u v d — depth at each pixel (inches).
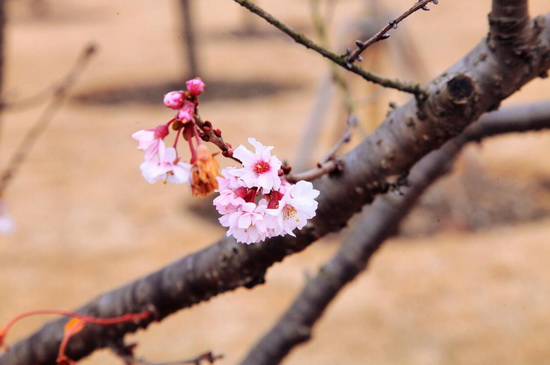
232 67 879.7
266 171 49.9
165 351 304.3
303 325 116.0
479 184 459.8
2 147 589.6
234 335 315.6
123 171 536.1
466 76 66.1
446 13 1171.3
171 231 428.8
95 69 887.7
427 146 68.2
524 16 65.2
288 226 50.1
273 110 685.9
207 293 74.4
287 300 343.3
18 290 362.3
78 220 447.8
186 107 48.1
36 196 486.6
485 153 526.0
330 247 392.8
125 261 393.4
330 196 69.7
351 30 430.3
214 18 1291.8
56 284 368.5
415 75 442.9
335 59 60.4
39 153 573.9
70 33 1181.7
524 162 506.9
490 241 398.0
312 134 422.9
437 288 350.0
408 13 57.0
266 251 70.4
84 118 678.5
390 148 68.6
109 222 444.8
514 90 68.0
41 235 425.4
